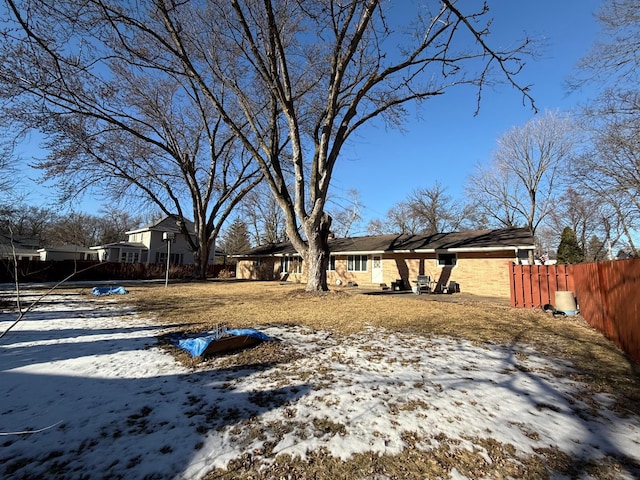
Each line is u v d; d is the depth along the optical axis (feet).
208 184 80.84
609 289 20.04
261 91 50.67
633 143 47.78
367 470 7.66
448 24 28.25
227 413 10.43
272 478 7.41
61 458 8.09
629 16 33.96
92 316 27.81
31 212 98.12
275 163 43.16
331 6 28.86
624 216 61.93
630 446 8.64
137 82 55.21
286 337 20.11
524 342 19.45
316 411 10.54
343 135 41.73
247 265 100.89
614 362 15.72
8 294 44.09
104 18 14.89
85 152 55.11
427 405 10.94
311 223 41.16
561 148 88.12
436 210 141.90
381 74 36.55
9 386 12.51
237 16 32.65
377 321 25.26
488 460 8.04
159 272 91.45
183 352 17.02
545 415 10.31
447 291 56.44
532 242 51.39
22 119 33.04
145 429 9.45
